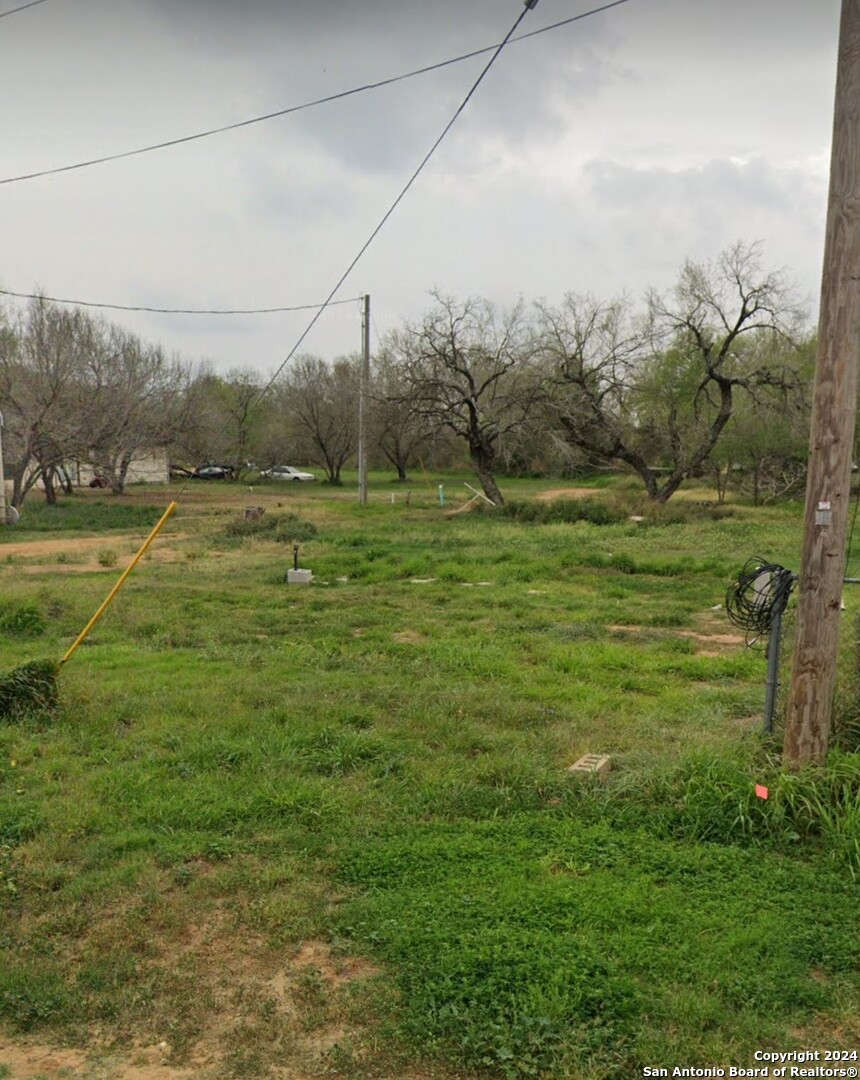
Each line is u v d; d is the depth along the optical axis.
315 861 5.01
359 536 25.38
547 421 35.62
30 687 7.93
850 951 4.04
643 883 4.62
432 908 4.39
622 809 5.58
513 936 4.09
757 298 32.53
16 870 4.97
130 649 10.91
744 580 6.83
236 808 5.70
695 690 9.13
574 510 31.59
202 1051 3.50
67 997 3.81
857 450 23.84
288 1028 3.60
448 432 40.03
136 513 35.34
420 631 12.44
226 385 69.00
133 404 42.59
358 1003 3.73
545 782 6.07
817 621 5.63
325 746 6.96
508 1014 3.59
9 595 13.54
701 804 5.41
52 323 37.91
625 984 3.72
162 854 5.09
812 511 5.63
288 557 21.19
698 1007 3.58
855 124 5.38
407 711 7.99
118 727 7.58
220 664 10.02
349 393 58.03
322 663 10.12
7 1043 3.58
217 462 61.50
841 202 5.43
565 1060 3.33
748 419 37.00
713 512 32.28
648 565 18.72
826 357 5.54
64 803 5.85
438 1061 3.39
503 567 18.52
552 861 4.93
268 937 4.28
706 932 4.15
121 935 4.30
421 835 5.32
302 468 72.12
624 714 8.03
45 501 40.75
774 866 4.85
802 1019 3.59
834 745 5.82
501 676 9.56
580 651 10.77
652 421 37.03
